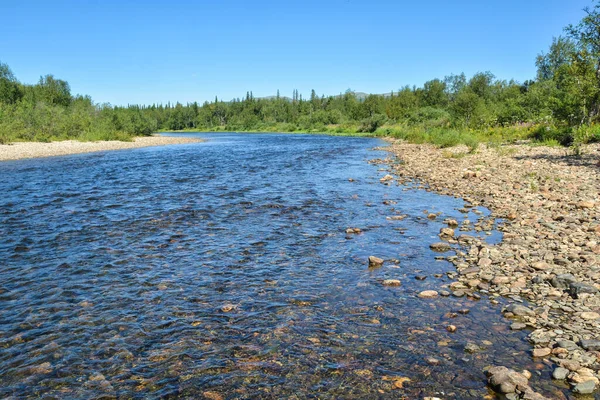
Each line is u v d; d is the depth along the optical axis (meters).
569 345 5.31
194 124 159.00
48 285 7.95
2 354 5.64
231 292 7.56
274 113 141.00
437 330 6.03
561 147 28.59
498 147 30.05
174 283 8.01
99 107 74.88
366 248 9.95
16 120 51.38
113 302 7.19
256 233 11.41
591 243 8.97
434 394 4.61
